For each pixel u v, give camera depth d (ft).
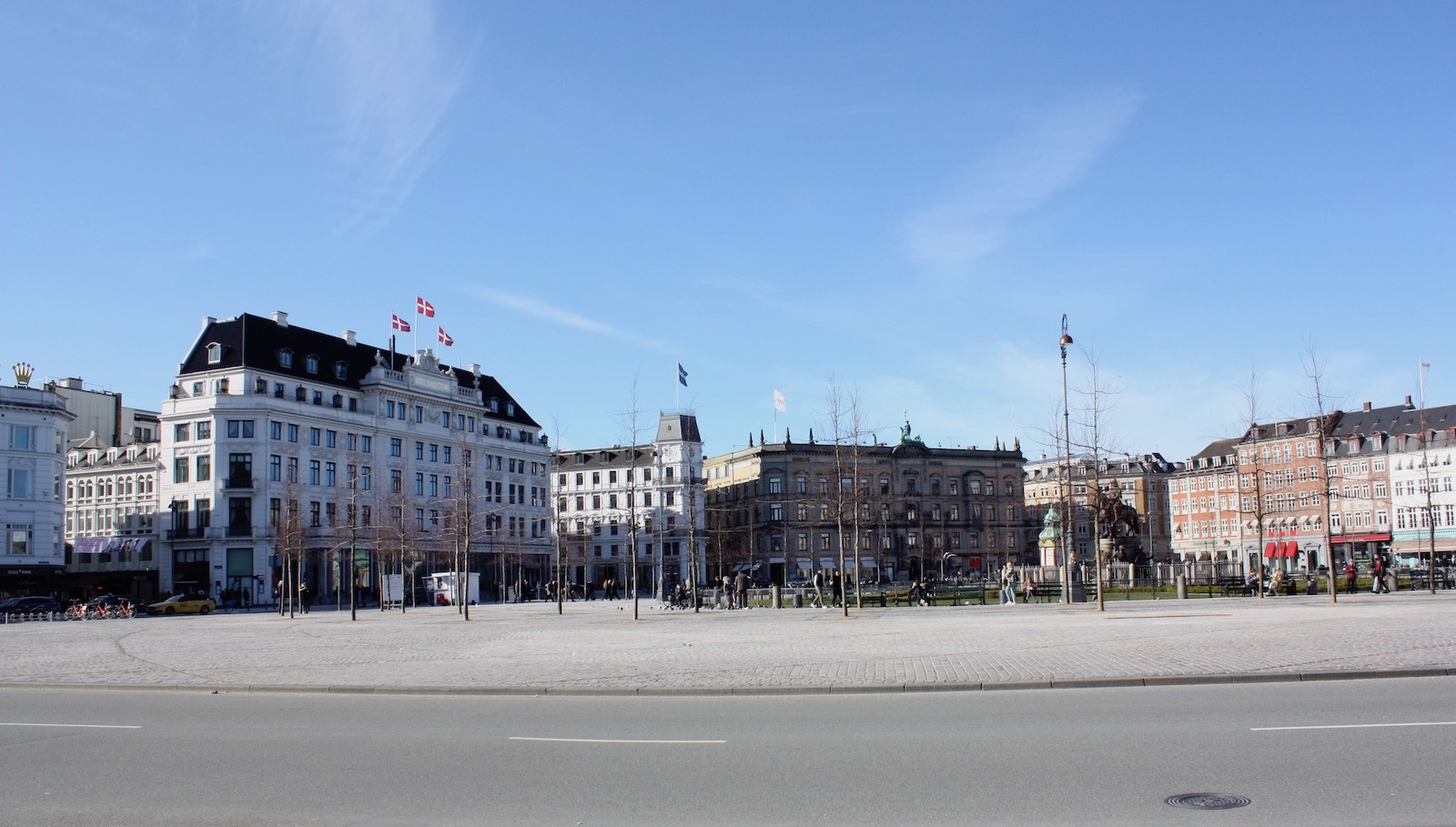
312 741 50.67
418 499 379.55
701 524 487.61
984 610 170.30
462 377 432.66
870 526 469.16
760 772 41.55
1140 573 247.29
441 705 63.52
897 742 47.14
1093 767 41.06
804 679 70.28
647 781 40.55
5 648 123.13
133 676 82.58
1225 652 81.00
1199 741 45.57
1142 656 79.77
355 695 69.67
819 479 484.33
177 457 332.39
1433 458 385.50
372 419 363.97
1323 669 68.39
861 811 35.53
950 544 504.43
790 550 474.49
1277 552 434.71
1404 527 394.32
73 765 45.19
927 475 506.48
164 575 325.62
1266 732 47.26
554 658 91.76
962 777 39.93
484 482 419.74
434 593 329.52
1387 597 191.93
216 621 206.59
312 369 354.13
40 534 279.90
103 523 369.09
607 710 60.13
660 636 120.16
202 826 35.04
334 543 337.31
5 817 36.42
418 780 41.45
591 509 492.95
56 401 285.64
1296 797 35.91
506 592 379.55
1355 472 412.77
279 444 331.16
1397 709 53.26
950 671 72.38
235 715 60.39
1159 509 534.78
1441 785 37.01
